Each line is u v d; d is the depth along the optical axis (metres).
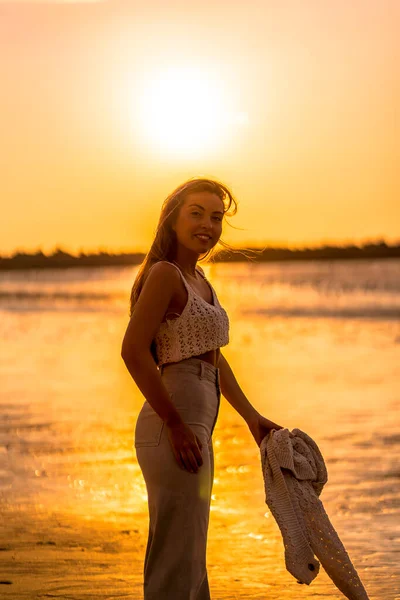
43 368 19.69
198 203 4.21
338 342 25.89
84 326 34.56
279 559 5.91
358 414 12.52
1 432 11.47
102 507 7.55
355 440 10.59
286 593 5.20
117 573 5.62
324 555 4.14
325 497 7.86
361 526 6.85
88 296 67.56
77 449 10.24
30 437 11.10
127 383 16.75
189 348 4.09
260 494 7.89
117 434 11.17
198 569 3.98
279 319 37.44
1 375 18.38
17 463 9.52
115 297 65.38
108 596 5.15
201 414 4.06
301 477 4.27
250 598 5.11
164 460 3.96
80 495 8.02
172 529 3.95
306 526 4.19
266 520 6.98
